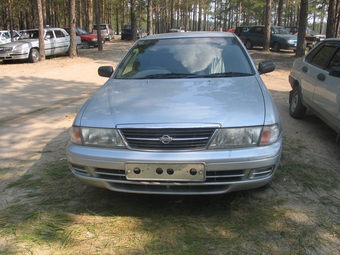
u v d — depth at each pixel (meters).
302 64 5.62
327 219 2.77
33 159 4.07
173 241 2.51
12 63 14.43
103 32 29.64
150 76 3.63
